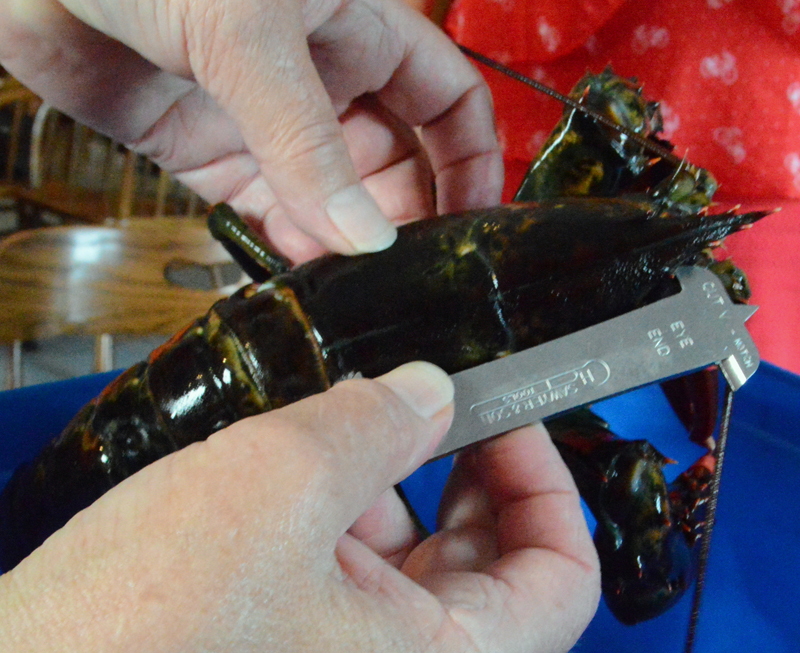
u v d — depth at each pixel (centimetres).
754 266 33
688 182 21
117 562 12
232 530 12
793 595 21
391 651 13
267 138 18
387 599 14
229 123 26
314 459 13
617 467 20
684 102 35
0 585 12
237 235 26
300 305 19
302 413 14
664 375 17
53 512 21
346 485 13
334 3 21
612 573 20
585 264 18
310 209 18
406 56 24
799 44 31
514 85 40
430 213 28
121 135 25
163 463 13
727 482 23
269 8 16
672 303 18
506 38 39
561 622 16
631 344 17
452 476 20
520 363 18
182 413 19
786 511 22
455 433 17
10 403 24
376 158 28
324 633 13
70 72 23
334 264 19
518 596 15
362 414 14
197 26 17
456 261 19
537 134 40
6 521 23
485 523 19
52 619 12
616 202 19
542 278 18
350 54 24
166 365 19
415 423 14
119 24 18
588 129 23
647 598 20
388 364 18
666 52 35
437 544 18
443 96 25
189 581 12
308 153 18
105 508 13
